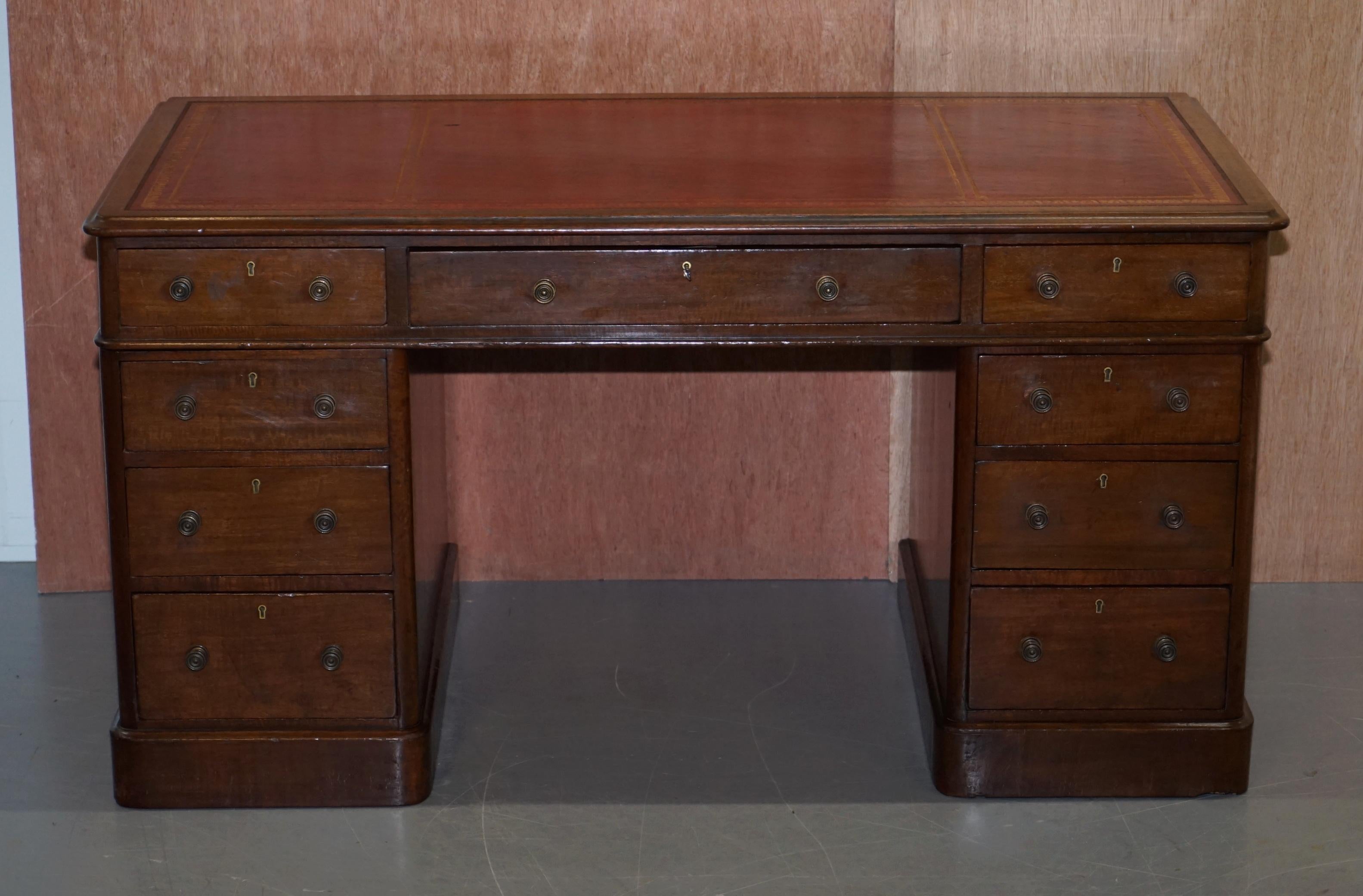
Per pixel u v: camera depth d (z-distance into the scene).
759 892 2.49
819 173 2.78
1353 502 3.70
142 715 2.73
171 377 2.59
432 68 3.42
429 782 2.79
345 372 2.61
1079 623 2.73
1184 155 2.84
